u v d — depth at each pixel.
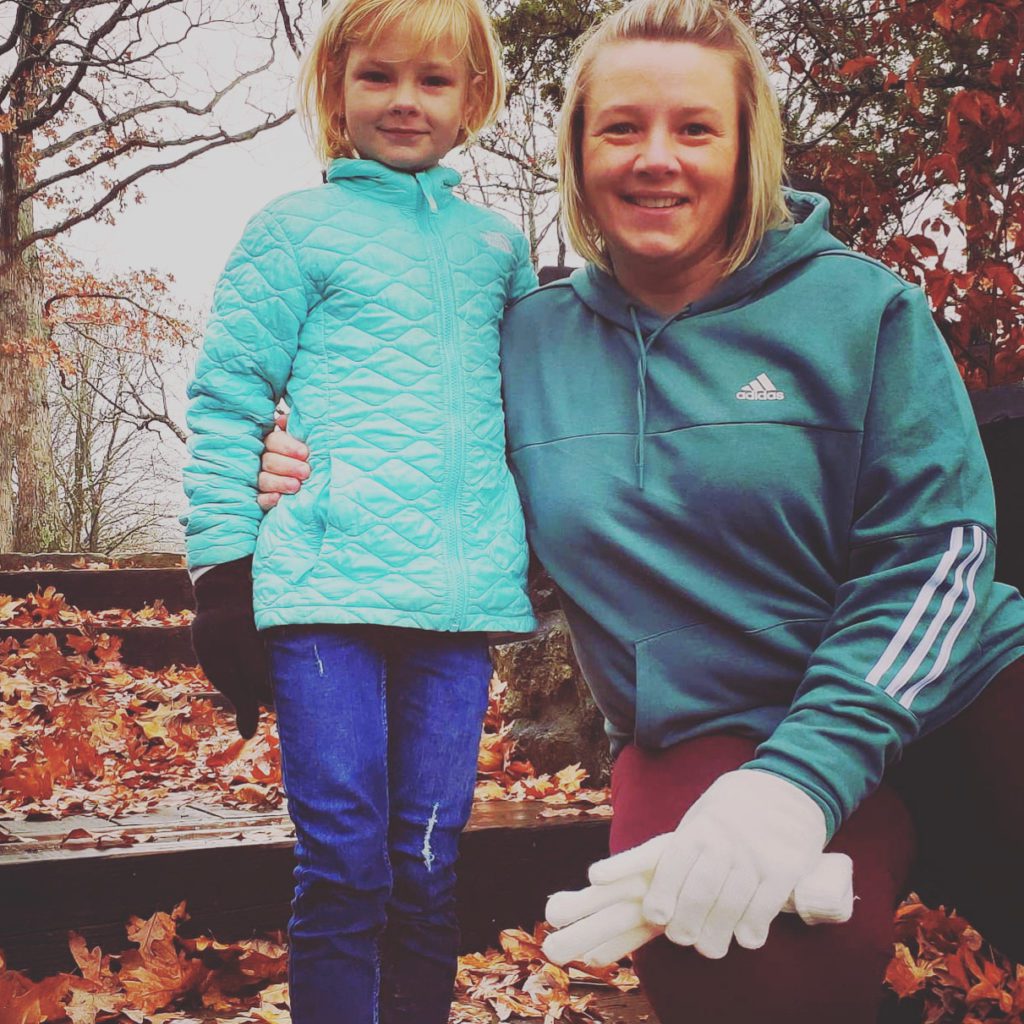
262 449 1.96
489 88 2.16
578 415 1.71
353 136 2.05
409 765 1.96
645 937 1.30
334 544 1.85
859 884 1.38
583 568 1.64
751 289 1.63
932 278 2.77
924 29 3.17
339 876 1.81
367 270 1.93
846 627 1.47
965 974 2.44
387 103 1.99
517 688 3.80
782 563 1.58
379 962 1.89
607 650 1.64
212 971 2.53
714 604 1.56
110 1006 2.37
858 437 1.55
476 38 2.09
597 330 1.78
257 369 1.93
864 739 1.34
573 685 3.65
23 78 15.57
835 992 1.33
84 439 18.97
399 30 1.97
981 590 1.46
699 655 1.57
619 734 1.72
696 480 1.57
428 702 1.95
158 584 6.74
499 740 3.76
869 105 3.58
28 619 6.09
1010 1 2.77
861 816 1.47
